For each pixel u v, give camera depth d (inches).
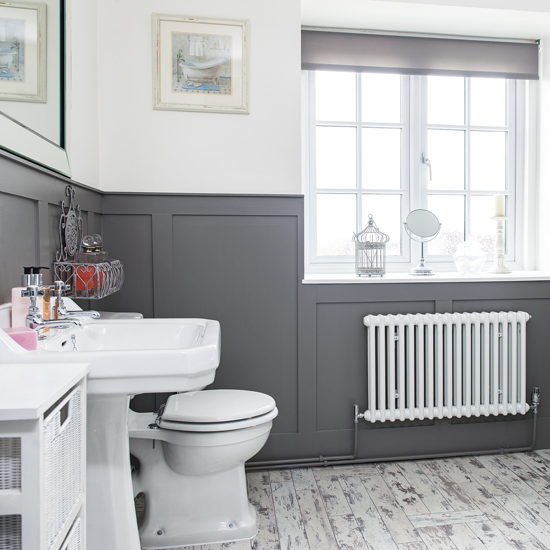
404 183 102.8
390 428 87.9
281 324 84.7
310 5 87.2
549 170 102.3
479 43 99.6
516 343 88.5
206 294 82.7
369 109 102.1
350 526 64.7
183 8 80.9
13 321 43.9
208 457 59.1
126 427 50.6
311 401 85.7
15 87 47.3
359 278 86.7
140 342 57.1
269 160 84.1
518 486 76.3
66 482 32.9
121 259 80.4
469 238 102.6
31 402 27.0
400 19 92.7
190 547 61.1
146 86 80.6
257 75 83.3
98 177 79.1
